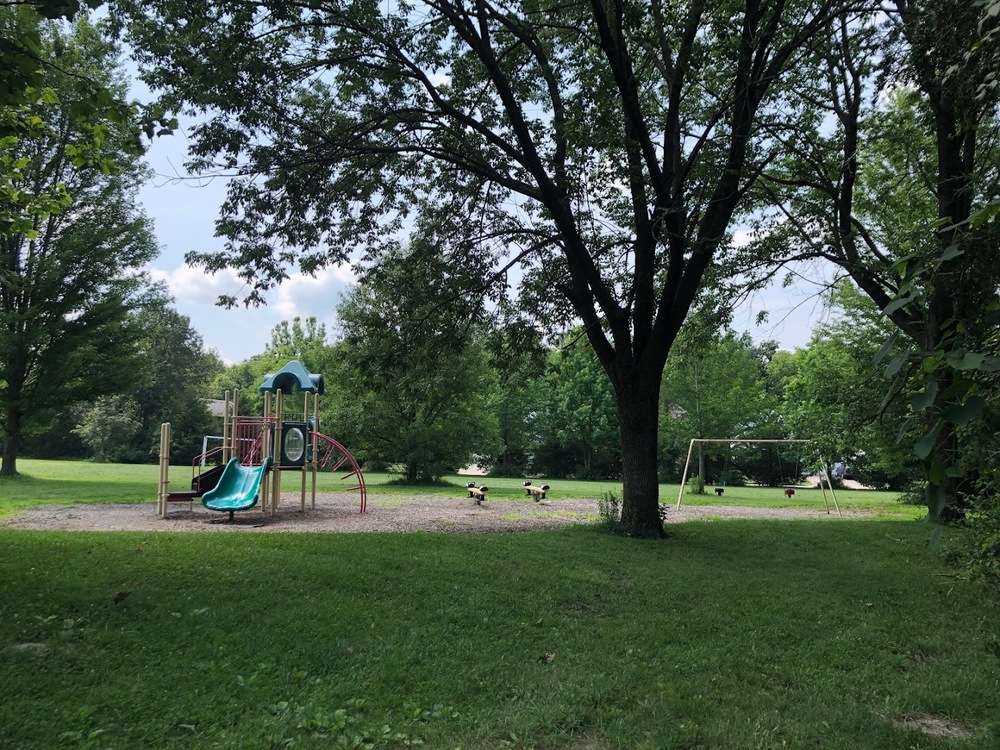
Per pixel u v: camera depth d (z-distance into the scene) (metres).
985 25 4.94
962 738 4.20
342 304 32.66
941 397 1.89
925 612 7.56
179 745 3.77
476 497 22.08
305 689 4.64
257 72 10.93
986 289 3.40
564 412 56.94
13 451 25.91
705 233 12.52
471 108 13.83
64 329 25.45
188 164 11.55
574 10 13.19
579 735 4.16
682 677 5.19
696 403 35.19
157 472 36.50
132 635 5.41
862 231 15.37
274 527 13.50
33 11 5.71
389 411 31.45
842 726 4.30
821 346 22.92
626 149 11.59
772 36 11.41
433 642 5.77
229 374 91.56
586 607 7.36
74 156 7.69
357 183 13.15
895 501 29.98
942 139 13.35
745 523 16.56
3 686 4.34
